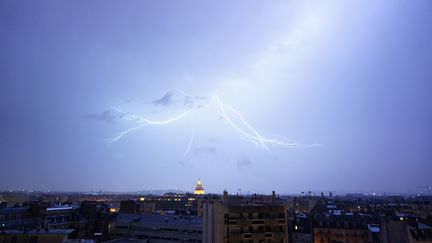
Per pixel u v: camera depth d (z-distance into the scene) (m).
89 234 148.88
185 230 142.12
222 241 97.56
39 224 116.00
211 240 100.81
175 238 143.12
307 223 167.00
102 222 158.00
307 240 156.88
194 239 139.50
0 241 85.56
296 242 158.62
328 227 152.88
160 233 146.25
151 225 149.12
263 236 100.88
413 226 107.44
